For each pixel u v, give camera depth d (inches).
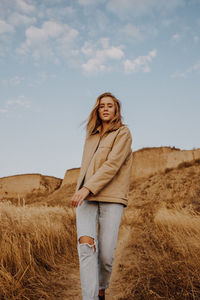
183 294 85.0
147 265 126.0
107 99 90.7
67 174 1849.2
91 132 92.4
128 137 86.0
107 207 80.0
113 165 77.7
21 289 95.8
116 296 96.3
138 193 1005.8
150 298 88.1
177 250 136.0
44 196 1883.6
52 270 128.9
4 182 2074.3
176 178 984.3
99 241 80.5
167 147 1457.9
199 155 1266.0
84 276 70.1
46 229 164.6
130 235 224.4
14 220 153.7
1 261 107.0
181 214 218.1
